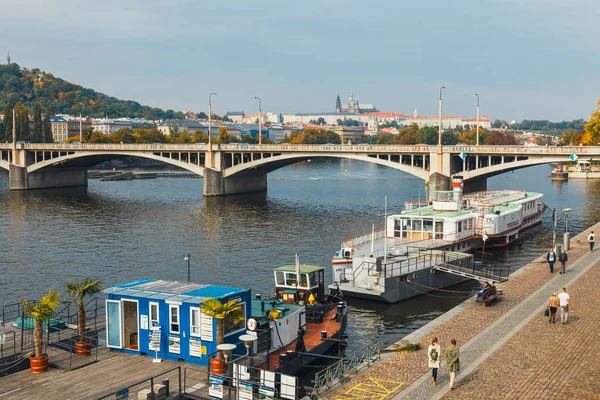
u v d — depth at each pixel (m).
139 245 101.44
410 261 67.44
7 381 35.75
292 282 55.78
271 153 176.88
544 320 47.25
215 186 178.50
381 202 162.12
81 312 40.78
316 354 41.84
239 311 37.59
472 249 88.25
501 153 140.38
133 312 41.31
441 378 35.56
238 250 96.81
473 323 46.75
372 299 63.56
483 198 106.88
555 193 185.38
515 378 35.22
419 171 149.75
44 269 84.94
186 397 33.75
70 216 136.12
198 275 80.75
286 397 33.94
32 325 44.84
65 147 197.25
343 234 111.06
